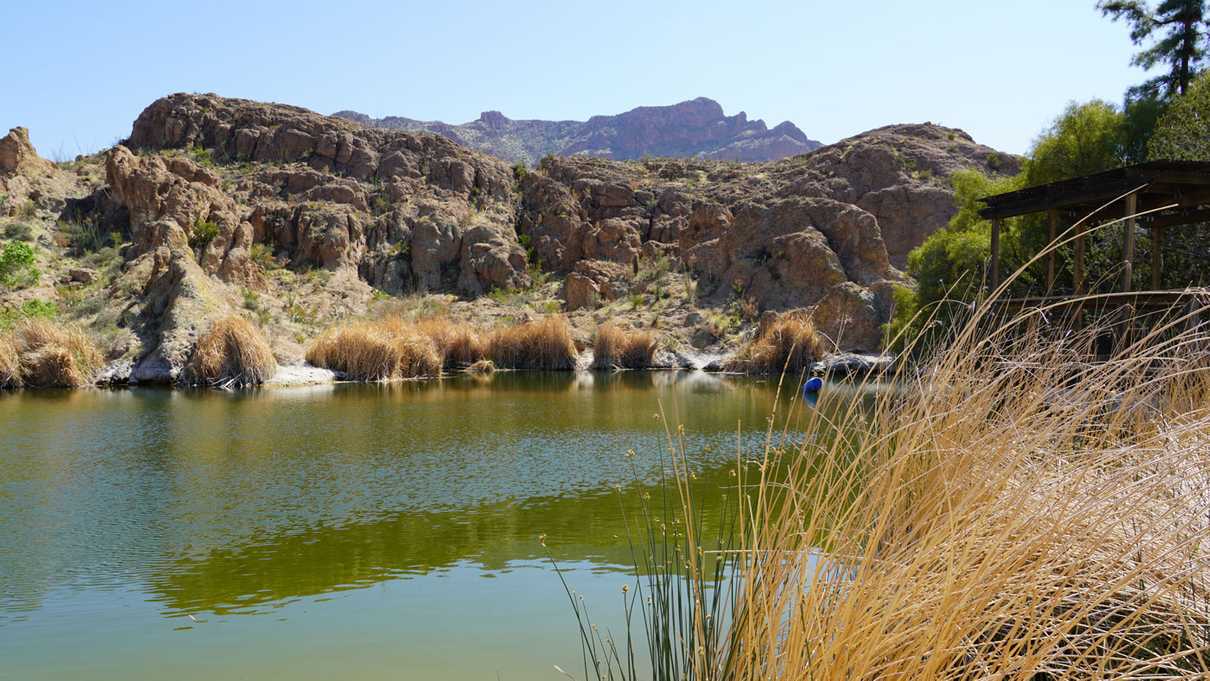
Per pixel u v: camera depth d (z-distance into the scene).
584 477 10.90
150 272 30.66
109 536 8.12
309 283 40.78
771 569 2.89
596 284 43.31
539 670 4.76
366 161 51.12
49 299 30.89
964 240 23.78
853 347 32.44
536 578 6.55
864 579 2.65
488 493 9.96
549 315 38.28
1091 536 2.57
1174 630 2.63
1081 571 2.58
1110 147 22.23
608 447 13.45
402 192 49.22
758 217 41.72
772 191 48.53
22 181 40.44
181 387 24.48
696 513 8.29
